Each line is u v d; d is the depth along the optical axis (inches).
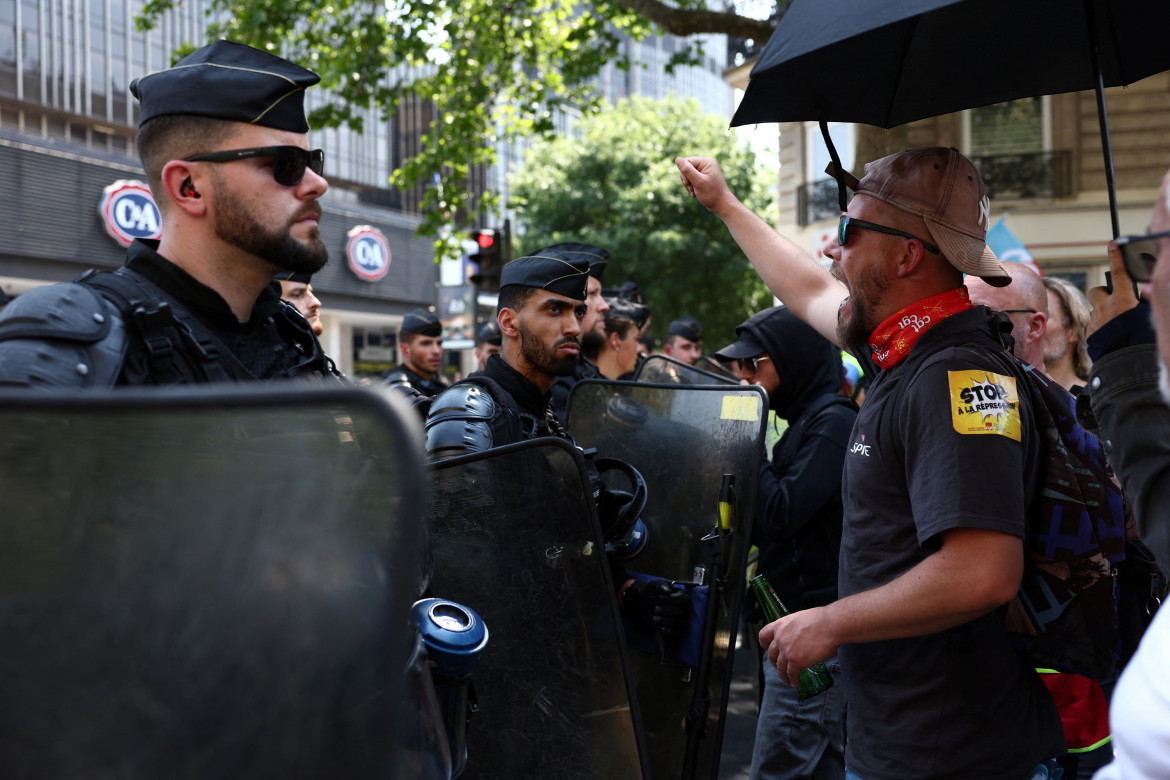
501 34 455.5
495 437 82.7
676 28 333.1
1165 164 508.7
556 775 69.2
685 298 908.0
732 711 188.9
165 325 51.4
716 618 87.4
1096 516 63.4
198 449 24.9
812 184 684.7
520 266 99.6
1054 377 120.9
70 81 1127.0
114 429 24.5
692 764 85.8
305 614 25.1
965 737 63.0
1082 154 557.9
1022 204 573.3
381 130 1609.3
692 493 93.4
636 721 69.9
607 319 197.6
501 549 70.7
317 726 25.1
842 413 115.5
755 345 124.3
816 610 65.4
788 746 108.5
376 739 25.3
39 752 24.6
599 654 70.2
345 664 25.1
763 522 112.4
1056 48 82.8
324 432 25.0
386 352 1354.6
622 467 90.1
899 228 67.7
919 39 79.0
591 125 992.2
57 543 24.5
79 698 24.7
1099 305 64.3
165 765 24.9
